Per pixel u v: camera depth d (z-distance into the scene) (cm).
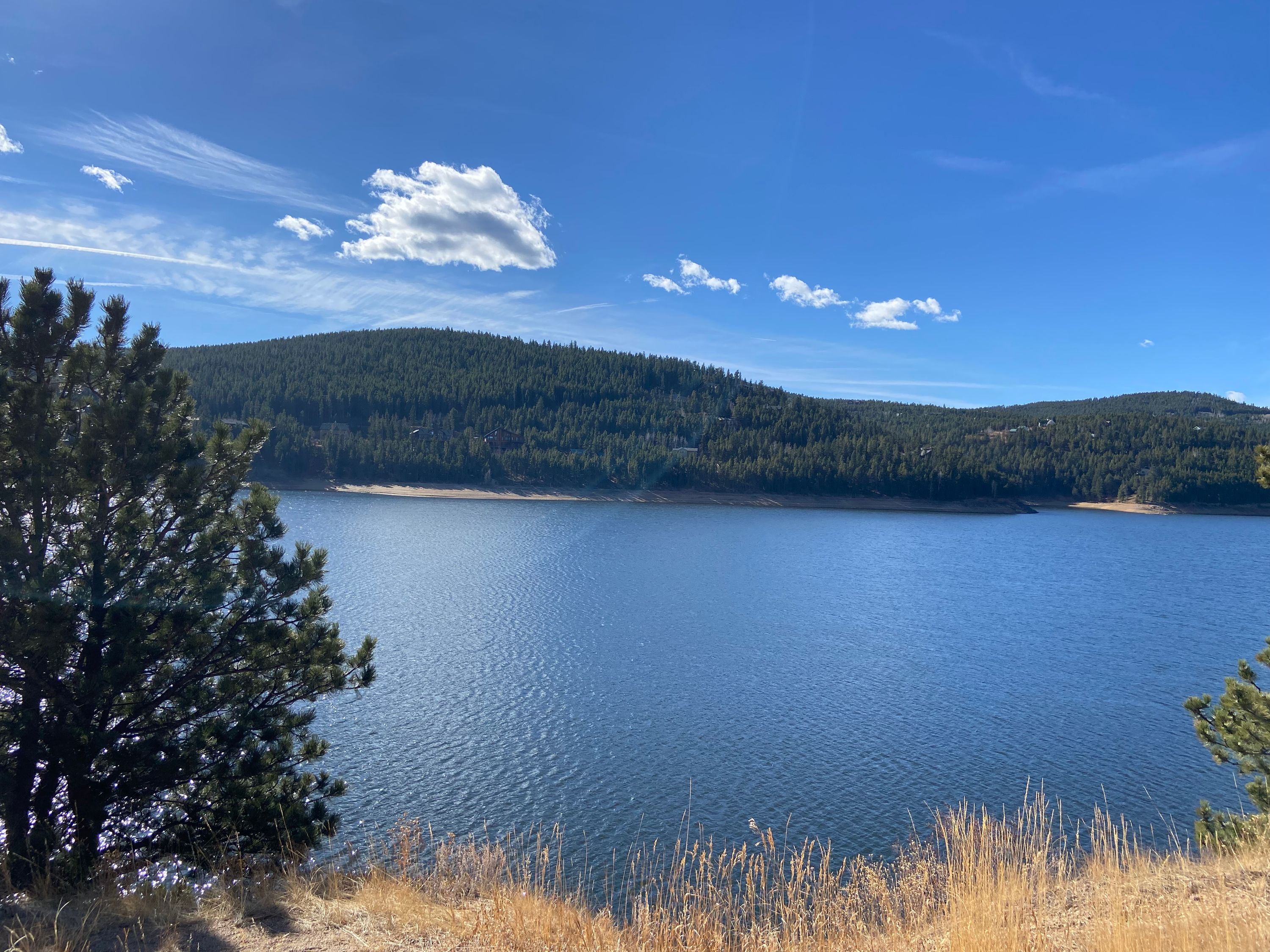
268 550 1161
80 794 962
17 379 1013
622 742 2852
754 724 3112
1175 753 2922
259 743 1141
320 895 837
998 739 3041
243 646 1112
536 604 5572
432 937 716
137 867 894
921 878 846
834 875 943
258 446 1172
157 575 1054
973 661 4406
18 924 688
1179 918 643
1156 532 15100
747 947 777
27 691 951
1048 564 9675
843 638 4953
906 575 8325
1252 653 4797
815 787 2508
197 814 1041
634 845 2047
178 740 1067
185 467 1074
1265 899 710
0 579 919
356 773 2486
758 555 9506
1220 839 1047
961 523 16012
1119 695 3734
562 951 701
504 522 11862
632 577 7212
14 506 975
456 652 4069
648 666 3959
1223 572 9131
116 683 957
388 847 1539
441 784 2434
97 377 1070
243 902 781
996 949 620
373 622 4744
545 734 2903
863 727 3130
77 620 973
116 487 1016
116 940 682
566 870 1848
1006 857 861
